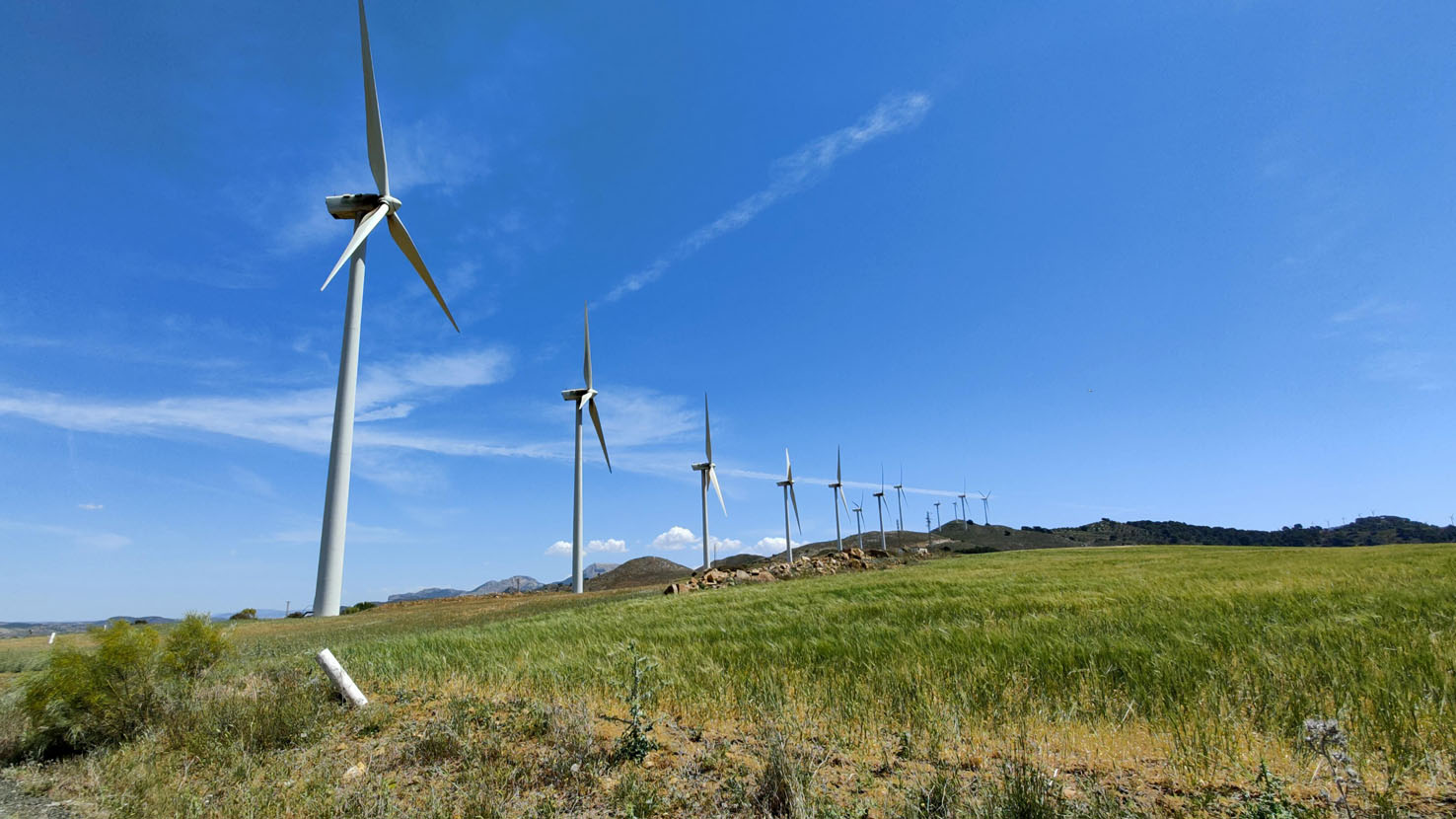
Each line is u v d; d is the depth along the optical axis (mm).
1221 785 5438
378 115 40188
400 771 7613
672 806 5973
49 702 10438
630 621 21359
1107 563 38688
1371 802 4734
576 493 62562
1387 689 7000
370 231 38344
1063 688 8430
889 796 5516
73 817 7066
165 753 9109
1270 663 8344
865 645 11867
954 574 34156
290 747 8883
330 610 37062
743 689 9289
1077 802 4922
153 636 12242
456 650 15719
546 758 7367
